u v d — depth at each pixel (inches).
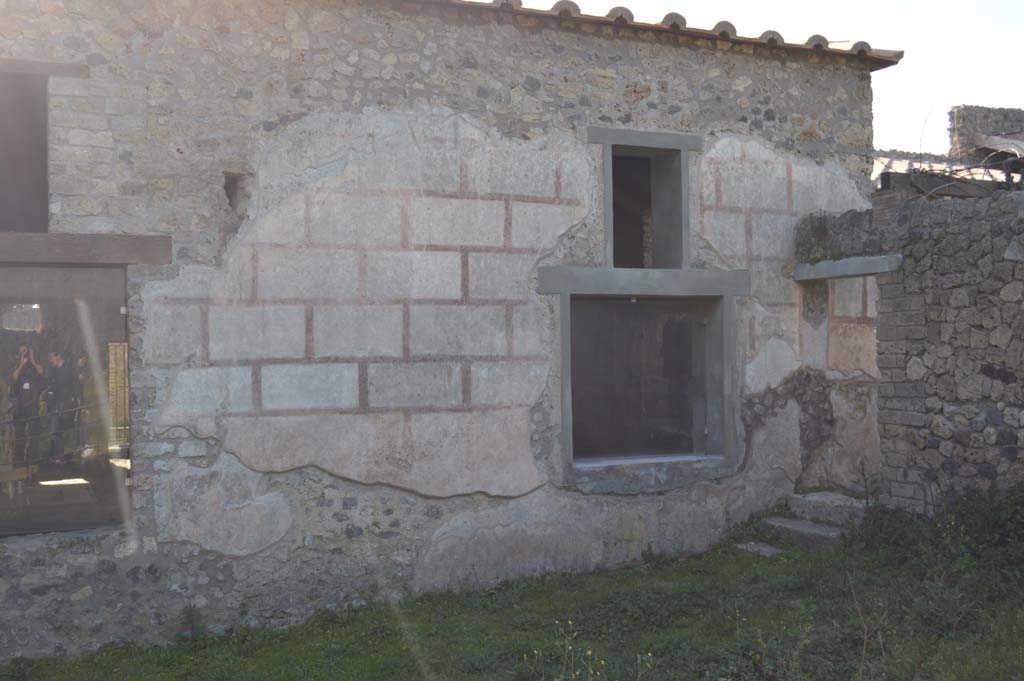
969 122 530.6
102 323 234.8
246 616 243.6
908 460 274.5
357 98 260.4
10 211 230.7
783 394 314.3
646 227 359.3
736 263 307.3
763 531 300.4
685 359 309.9
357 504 257.4
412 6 267.1
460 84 272.1
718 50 306.8
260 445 246.7
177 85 241.9
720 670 185.8
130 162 236.4
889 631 195.5
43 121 232.5
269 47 252.1
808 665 182.9
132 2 238.2
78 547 228.4
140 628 233.5
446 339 267.7
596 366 295.1
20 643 222.8
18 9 226.8
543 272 280.1
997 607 202.5
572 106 285.9
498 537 272.4
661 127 297.3
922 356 270.8
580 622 232.2
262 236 248.8
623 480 287.7
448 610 250.4
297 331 251.4
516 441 275.4
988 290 252.1
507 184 276.5
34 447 228.2
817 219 311.4
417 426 263.6
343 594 254.4
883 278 283.9
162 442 237.0
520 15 279.1
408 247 264.2
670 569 279.7
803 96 320.8
